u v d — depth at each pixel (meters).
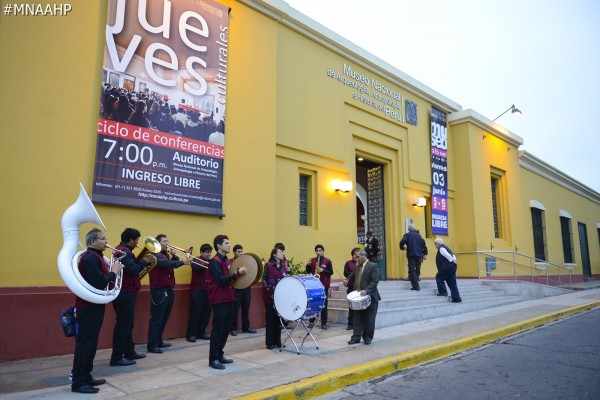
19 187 6.60
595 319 10.89
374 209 15.18
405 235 12.17
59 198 6.91
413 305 10.66
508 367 6.37
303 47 12.12
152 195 7.91
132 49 7.95
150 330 6.91
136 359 6.35
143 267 6.08
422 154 15.97
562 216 26.36
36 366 6.02
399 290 11.71
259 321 9.32
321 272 9.14
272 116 10.28
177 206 8.22
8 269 6.39
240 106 9.64
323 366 6.00
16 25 6.87
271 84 10.39
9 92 6.68
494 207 19.59
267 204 9.83
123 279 5.98
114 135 7.56
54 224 6.82
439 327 9.23
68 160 7.07
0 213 6.41
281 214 10.91
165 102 8.30
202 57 9.01
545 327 9.88
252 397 4.67
